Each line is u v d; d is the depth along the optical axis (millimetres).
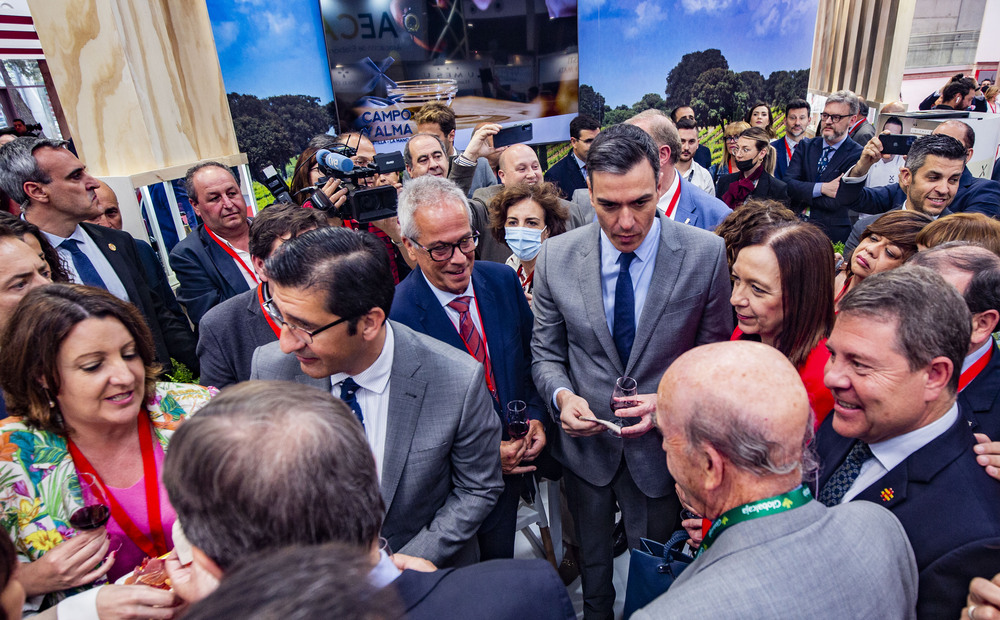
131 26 3549
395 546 1444
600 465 1986
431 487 1454
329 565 511
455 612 793
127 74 3484
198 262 2775
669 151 2754
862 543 888
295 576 488
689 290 1836
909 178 2879
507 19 5766
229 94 5137
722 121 6648
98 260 2623
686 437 949
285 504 664
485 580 846
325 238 1234
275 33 5148
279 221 2004
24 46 4781
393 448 1398
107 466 1367
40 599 1211
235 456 674
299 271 1181
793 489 913
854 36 7289
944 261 1399
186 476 693
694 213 2898
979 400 1321
